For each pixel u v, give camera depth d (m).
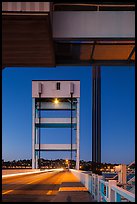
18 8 13.33
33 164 103.25
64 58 21.91
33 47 17.39
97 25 16.59
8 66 21.42
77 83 101.06
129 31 16.56
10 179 56.56
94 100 26.48
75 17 16.64
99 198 14.10
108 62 22.27
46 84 100.38
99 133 25.80
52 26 16.45
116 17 16.61
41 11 13.35
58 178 59.78
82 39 16.62
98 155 25.48
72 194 21.11
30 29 14.68
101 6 17.02
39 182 44.34
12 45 17.00
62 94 100.06
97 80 26.69
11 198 20.31
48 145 103.12
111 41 17.66
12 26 14.30
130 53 20.94
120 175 21.30
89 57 21.83
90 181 21.27
